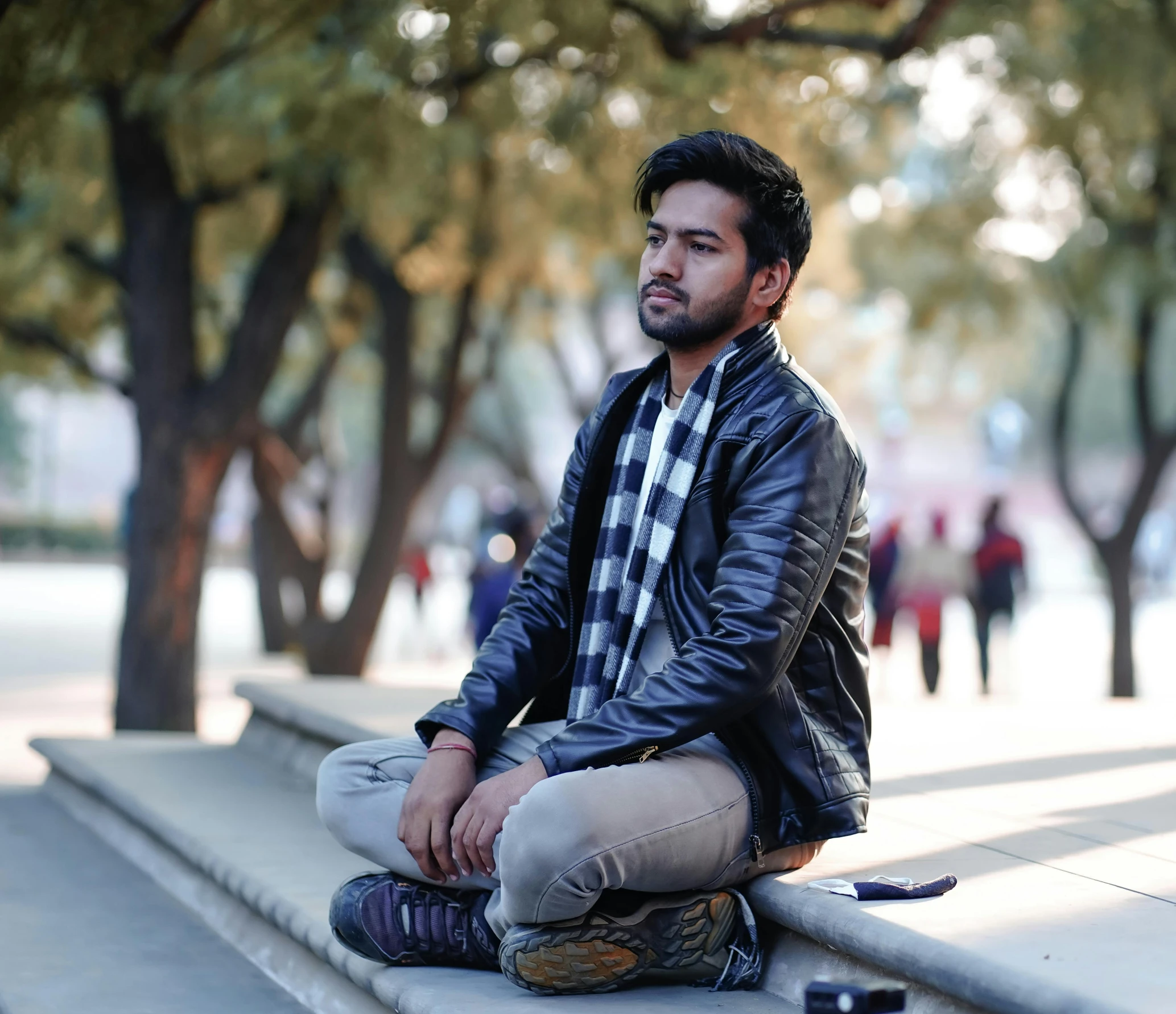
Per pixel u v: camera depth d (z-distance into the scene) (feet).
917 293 42.96
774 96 23.81
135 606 24.77
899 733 15.99
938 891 7.86
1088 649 57.82
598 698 8.17
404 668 45.70
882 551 43.60
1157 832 10.09
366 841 8.21
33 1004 9.36
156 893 12.85
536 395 142.51
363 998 8.99
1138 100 30.81
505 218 31.22
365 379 57.88
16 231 29.76
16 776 20.25
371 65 19.27
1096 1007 5.80
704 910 7.82
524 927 7.51
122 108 23.59
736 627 7.42
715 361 8.15
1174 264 36.96
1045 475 166.40
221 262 35.63
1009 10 28.66
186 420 24.66
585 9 20.83
